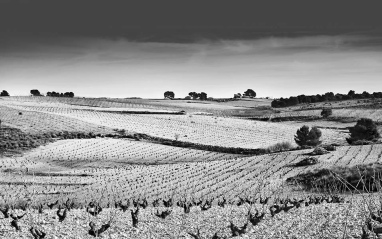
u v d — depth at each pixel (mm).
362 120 117938
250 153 118812
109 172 89500
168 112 188750
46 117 154000
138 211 27219
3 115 152625
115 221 24594
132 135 136375
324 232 20219
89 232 20109
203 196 56875
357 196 38094
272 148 119625
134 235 20906
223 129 153250
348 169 57812
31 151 115938
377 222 21250
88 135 134875
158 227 22891
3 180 77438
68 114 169000
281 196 48469
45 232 21266
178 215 27047
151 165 100000
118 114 175375
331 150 90562
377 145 94188
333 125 176625
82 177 83938
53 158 108438
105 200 56906
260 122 173625
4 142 121625
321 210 27234
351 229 20391
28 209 31328
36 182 75875
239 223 24094
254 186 61594
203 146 125625
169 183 71875
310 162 77125
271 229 21969
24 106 190750
